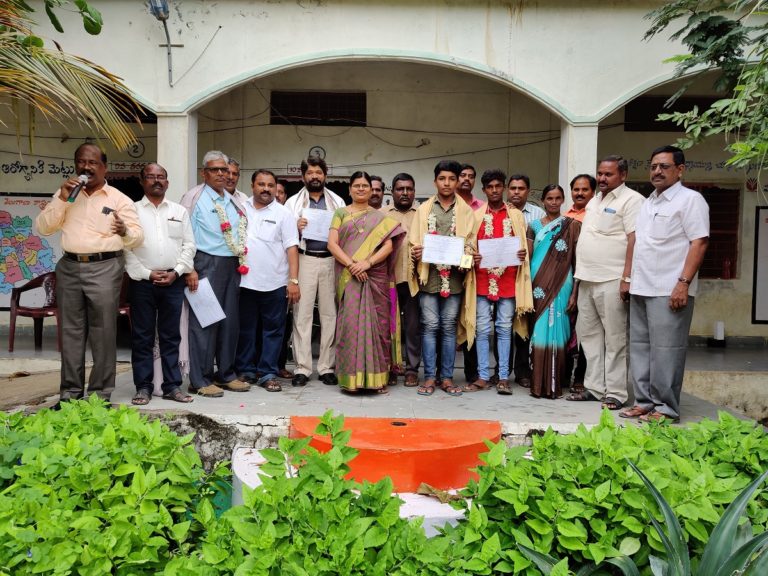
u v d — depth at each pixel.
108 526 2.16
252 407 4.29
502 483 2.25
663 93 9.70
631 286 4.39
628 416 4.40
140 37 7.14
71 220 4.08
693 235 4.14
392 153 9.71
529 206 5.78
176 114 7.17
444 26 7.17
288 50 7.18
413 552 2.00
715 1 6.39
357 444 3.03
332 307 5.24
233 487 3.16
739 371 7.62
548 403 4.77
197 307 4.61
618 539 2.20
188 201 4.78
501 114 9.67
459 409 4.45
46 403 4.82
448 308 4.96
